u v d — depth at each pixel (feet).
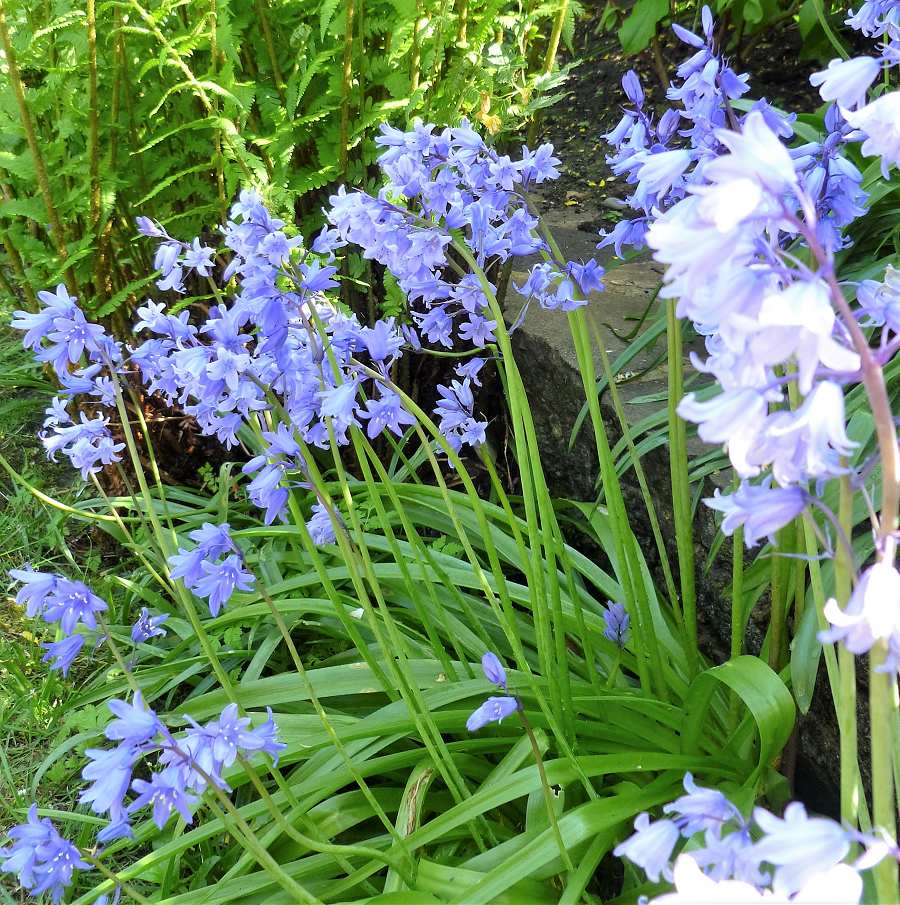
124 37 4.12
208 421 2.93
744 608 3.53
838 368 1.96
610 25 5.77
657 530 3.41
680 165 2.33
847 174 2.73
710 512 3.80
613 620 3.34
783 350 1.95
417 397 4.89
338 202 2.83
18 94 3.98
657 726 3.34
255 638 4.02
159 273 4.75
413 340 3.17
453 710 3.23
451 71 4.10
